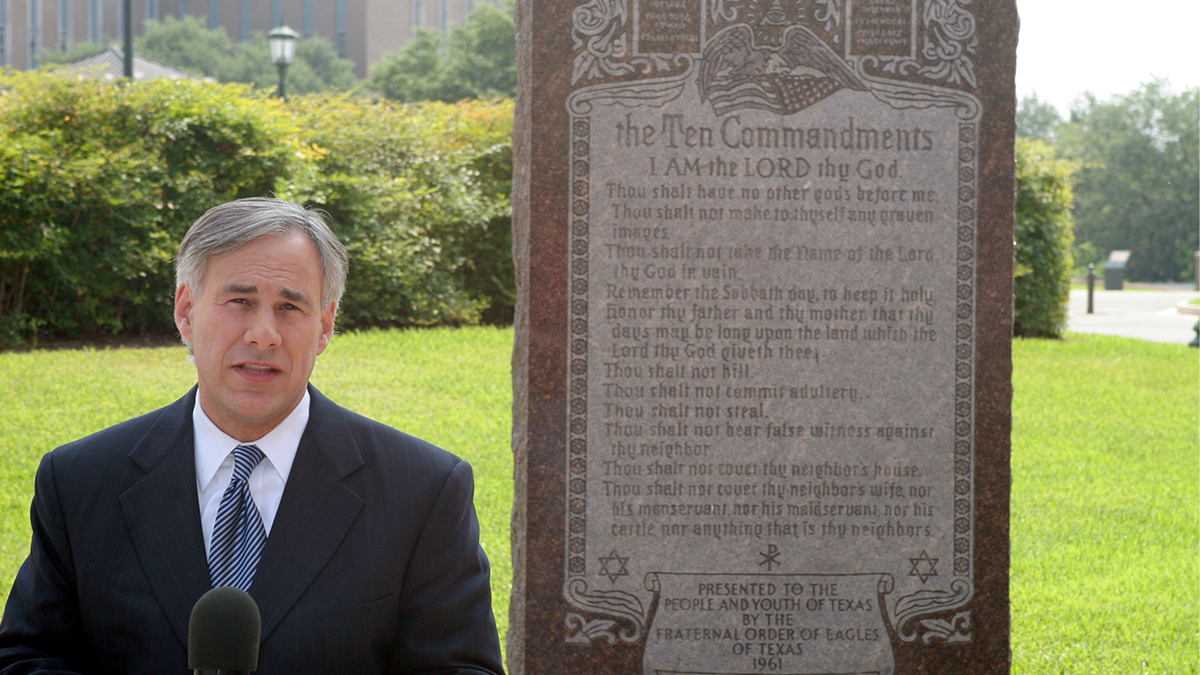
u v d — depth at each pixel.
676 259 3.17
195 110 10.53
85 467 2.33
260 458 2.36
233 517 2.30
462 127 12.94
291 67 68.50
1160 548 6.00
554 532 3.17
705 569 3.18
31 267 10.09
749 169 3.17
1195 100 65.75
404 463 2.46
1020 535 6.17
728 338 3.17
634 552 3.18
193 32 73.38
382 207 11.48
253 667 1.85
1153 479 7.33
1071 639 4.74
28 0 73.50
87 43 72.56
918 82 3.18
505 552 5.52
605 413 3.17
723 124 3.16
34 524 2.36
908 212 3.18
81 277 10.12
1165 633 4.80
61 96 10.33
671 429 3.17
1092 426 8.73
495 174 12.95
